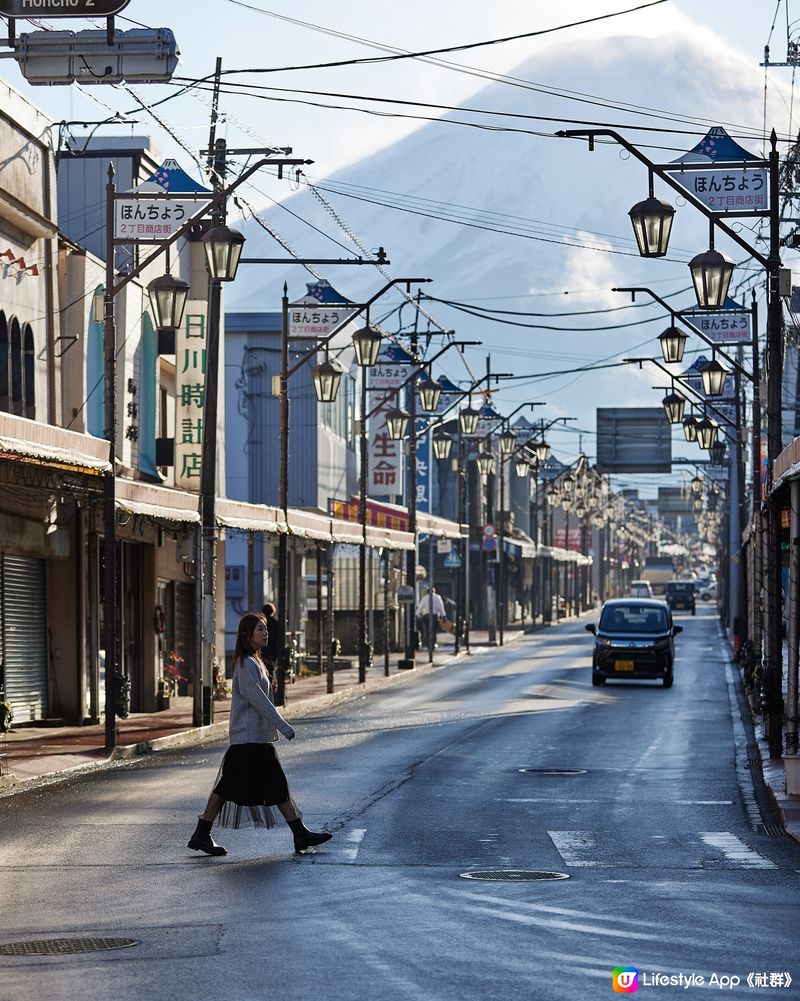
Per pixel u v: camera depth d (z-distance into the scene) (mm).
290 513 75125
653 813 37219
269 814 29547
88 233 75938
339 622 126750
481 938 20469
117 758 50625
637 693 82312
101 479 51594
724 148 43250
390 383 96500
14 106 59406
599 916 22422
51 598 62875
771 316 48719
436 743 54750
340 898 24062
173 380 80875
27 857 28922
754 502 74562
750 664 69062
